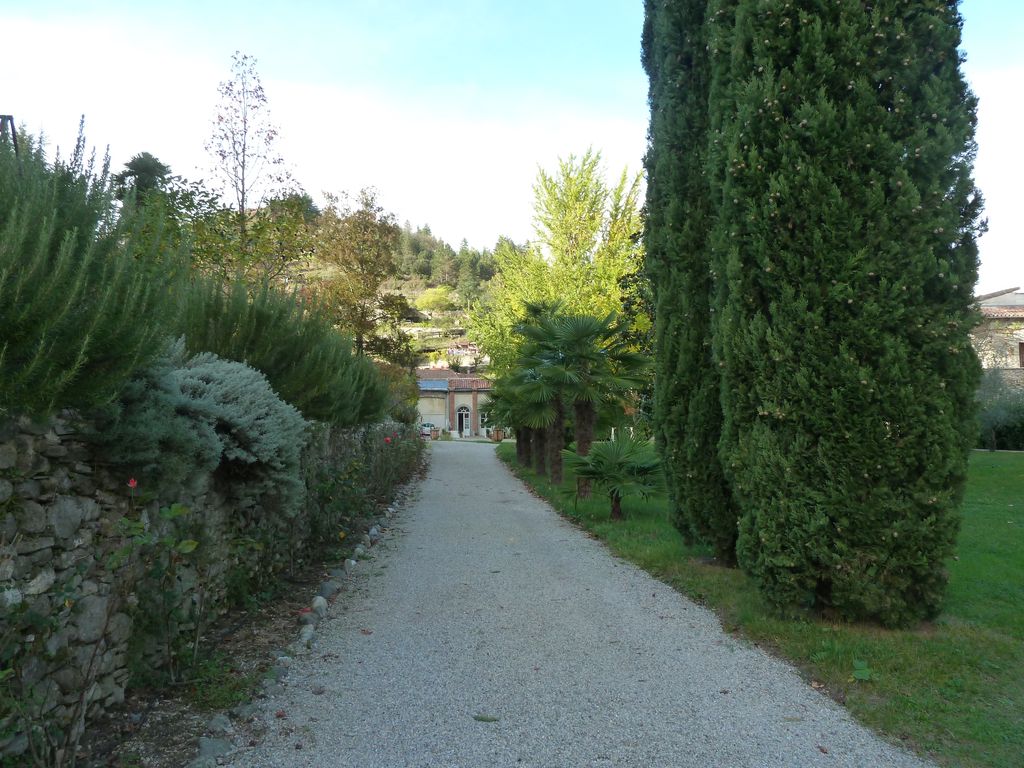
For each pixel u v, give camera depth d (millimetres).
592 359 13062
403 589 6820
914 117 5078
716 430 7453
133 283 3328
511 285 21891
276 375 7984
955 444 5004
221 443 4875
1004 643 4934
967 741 3598
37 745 2887
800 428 5234
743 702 4098
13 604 2811
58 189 3203
